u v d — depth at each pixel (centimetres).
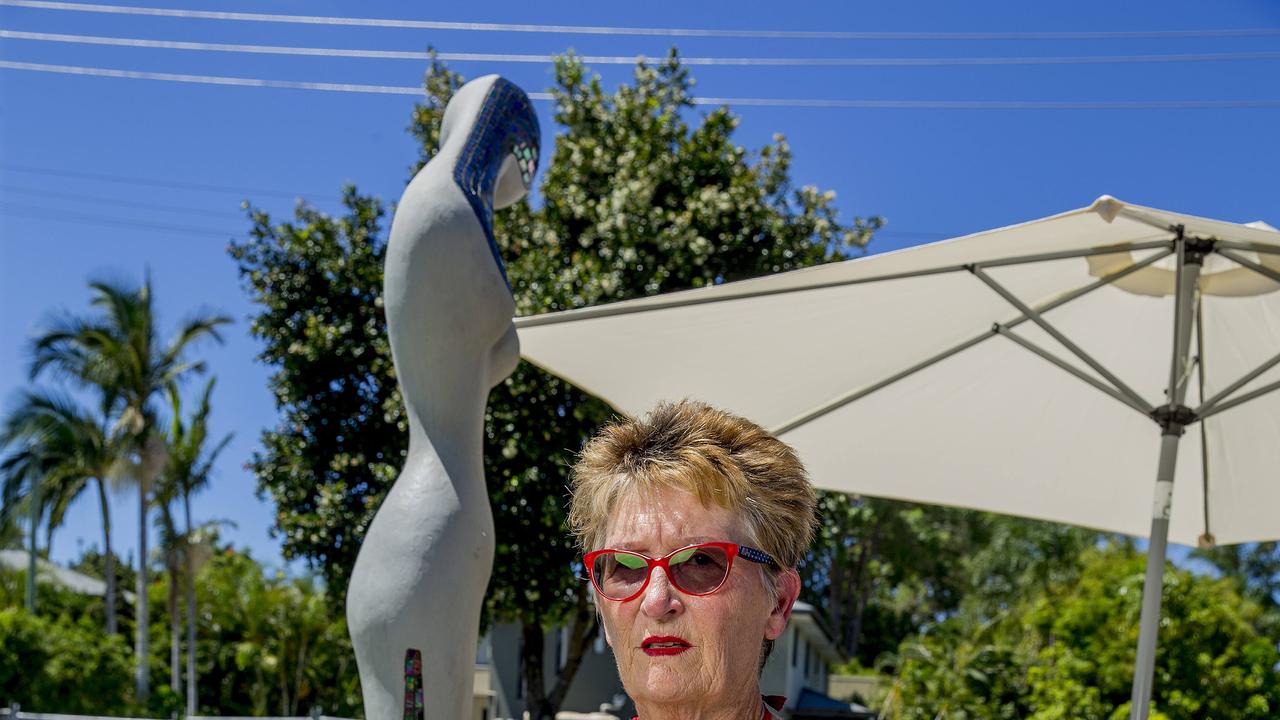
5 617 2241
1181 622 1648
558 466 1155
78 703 2303
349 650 3334
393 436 1325
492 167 308
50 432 2631
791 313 441
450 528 273
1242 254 442
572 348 439
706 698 171
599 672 2378
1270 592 3052
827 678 3359
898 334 464
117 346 2605
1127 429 514
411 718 263
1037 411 508
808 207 1347
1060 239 409
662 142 1312
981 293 459
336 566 1283
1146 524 539
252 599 3206
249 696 3309
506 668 2377
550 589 1178
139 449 2633
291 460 1334
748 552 173
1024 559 3475
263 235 1372
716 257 1241
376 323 1346
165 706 2581
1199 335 504
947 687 2050
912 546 3972
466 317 283
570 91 1382
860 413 498
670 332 439
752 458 180
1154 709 1614
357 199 1377
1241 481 532
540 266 1223
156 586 3381
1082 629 1733
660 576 171
